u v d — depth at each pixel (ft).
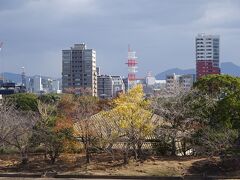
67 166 89.71
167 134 95.30
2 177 84.28
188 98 99.45
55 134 93.30
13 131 94.99
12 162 96.89
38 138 94.94
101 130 92.58
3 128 95.55
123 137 92.89
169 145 98.37
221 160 86.94
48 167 89.81
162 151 99.09
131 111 90.74
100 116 96.63
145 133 92.12
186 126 96.78
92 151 97.30
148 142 99.76
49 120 98.27
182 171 82.43
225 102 91.35
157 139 97.71
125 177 79.97
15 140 95.61
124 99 96.02
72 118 97.50
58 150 93.76
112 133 91.50
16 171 88.12
